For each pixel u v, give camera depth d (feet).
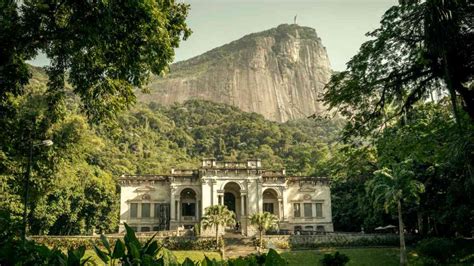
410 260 157.38
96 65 65.67
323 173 282.36
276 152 475.72
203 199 220.23
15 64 60.08
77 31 53.42
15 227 20.11
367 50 50.65
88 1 50.11
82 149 159.43
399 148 69.56
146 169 357.41
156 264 15.08
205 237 187.11
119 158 354.54
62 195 199.21
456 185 147.54
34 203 156.15
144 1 51.37
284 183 237.04
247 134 508.94
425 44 40.63
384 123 59.77
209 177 223.51
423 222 201.26
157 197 232.73
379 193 158.10
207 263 15.96
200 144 490.90
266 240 190.60
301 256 170.71
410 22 47.42
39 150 94.27
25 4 55.26
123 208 229.25
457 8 37.37
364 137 64.13
